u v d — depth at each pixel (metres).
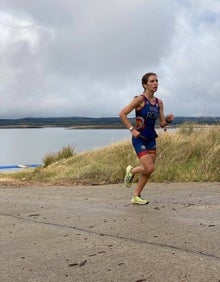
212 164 11.41
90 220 6.31
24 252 4.92
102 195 8.73
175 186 9.85
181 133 14.17
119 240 5.23
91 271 4.26
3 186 11.32
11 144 45.62
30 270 4.35
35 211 7.14
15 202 8.11
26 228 6.00
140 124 7.11
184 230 5.56
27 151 33.16
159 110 7.23
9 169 20.09
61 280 4.07
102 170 12.39
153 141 7.31
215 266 4.26
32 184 11.84
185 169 11.57
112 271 4.24
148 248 4.88
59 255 4.77
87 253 4.79
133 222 6.09
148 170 7.25
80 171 12.78
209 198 7.97
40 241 5.33
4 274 4.26
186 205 7.27
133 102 7.03
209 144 12.66
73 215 6.71
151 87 7.00
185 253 4.67
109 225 5.97
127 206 7.32
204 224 5.85
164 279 4.00
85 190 9.67
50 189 10.13
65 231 5.75
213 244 4.93
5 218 6.69
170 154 12.38
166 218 6.29
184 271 4.16
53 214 6.84
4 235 5.67
